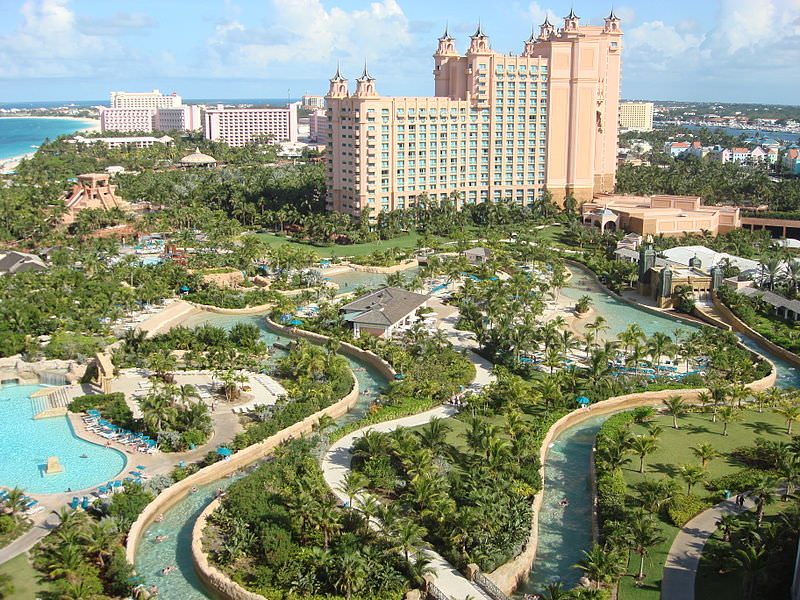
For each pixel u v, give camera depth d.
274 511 120.56
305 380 177.38
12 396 176.25
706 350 198.75
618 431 145.38
